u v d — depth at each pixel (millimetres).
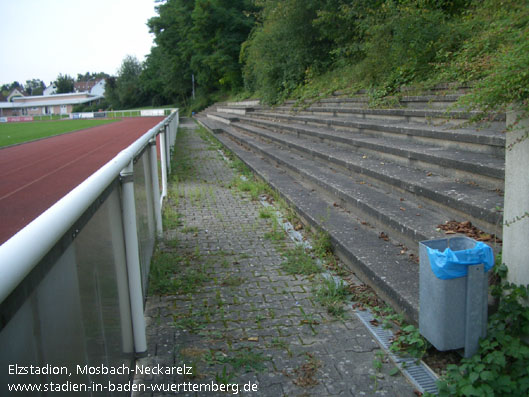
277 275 4578
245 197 8336
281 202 7262
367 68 12117
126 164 2746
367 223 5316
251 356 3076
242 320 3650
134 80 91938
